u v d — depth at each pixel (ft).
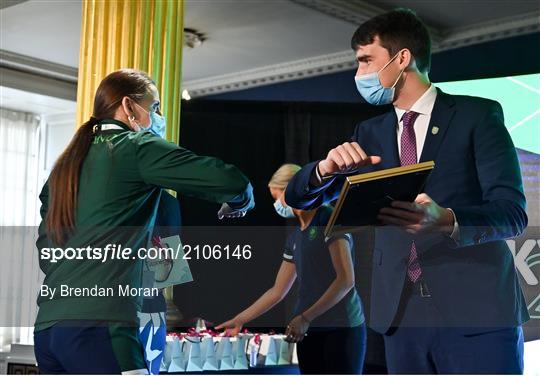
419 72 7.79
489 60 14.90
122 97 7.01
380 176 5.86
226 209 7.09
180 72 9.97
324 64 17.10
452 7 14.42
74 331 6.22
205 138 15.44
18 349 10.94
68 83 22.21
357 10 14.83
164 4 9.98
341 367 8.64
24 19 17.13
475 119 7.34
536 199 11.39
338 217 6.21
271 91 18.04
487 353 7.02
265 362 9.32
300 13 15.31
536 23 14.17
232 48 17.33
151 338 7.34
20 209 24.45
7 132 24.43
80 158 6.66
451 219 6.51
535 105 11.82
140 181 6.54
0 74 20.68
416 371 7.38
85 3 10.27
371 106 13.75
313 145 14.42
